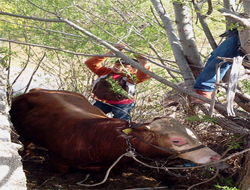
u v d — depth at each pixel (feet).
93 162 14.58
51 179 15.23
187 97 17.19
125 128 13.19
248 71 14.10
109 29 20.44
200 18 17.61
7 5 19.42
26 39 21.65
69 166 15.37
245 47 13.20
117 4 21.81
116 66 18.25
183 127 12.91
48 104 16.26
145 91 19.65
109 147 13.76
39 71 34.40
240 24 12.64
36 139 15.70
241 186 14.46
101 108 19.49
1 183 9.76
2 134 12.46
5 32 20.59
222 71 15.10
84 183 15.14
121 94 18.19
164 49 20.75
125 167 15.19
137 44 19.62
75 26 14.29
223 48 15.05
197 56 17.02
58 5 19.52
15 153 11.41
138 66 14.06
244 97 15.79
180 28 16.85
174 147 12.55
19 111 16.76
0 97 15.30
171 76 19.39
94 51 20.33
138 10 21.25
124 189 14.94
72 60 22.09
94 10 21.57
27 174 15.60
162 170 16.60
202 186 15.44
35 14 21.12
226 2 17.10
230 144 15.61
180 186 15.49
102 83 18.80
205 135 16.94
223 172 16.24
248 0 12.69
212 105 11.62
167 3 22.00
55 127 14.96
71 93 17.84
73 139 14.34
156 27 19.99
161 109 19.06
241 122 15.87
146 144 13.06
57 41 20.77
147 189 14.90
